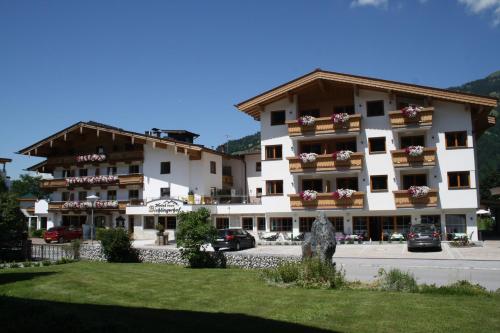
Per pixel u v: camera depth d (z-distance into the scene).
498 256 22.84
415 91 33.62
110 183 46.75
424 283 14.32
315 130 36.44
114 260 23.95
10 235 24.44
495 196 48.50
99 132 45.12
